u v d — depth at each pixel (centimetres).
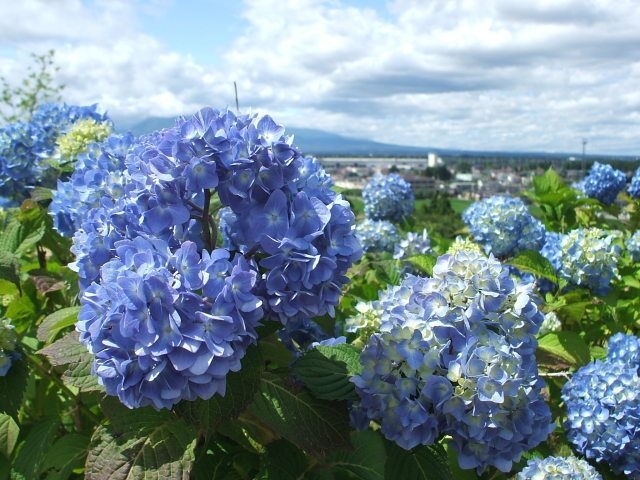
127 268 48
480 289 60
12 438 71
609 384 80
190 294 47
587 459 84
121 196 69
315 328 75
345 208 58
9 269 75
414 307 61
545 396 92
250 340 51
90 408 82
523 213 131
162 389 47
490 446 58
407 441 58
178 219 54
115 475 52
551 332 96
